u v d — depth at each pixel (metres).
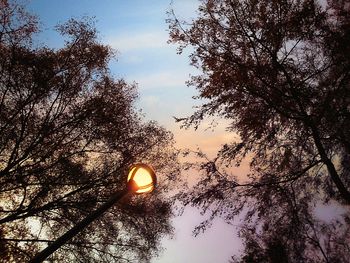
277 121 11.34
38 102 11.64
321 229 12.58
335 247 12.62
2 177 10.94
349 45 9.69
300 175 11.45
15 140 11.14
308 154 11.97
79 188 11.91
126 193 3.62
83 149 12.67
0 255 10.18
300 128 11.37
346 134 10.34
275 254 12.48
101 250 13.25
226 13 10.66
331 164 10.19
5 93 11.00
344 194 9.97
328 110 9.74
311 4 9.68
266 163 12.34
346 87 9.94
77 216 12.45
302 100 10.55
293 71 10.54
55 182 11.82
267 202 12.05
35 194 11.68
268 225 12.52
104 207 3.62
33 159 11.76
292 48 10.65
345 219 12.36
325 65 10.52
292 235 12.45
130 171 3.63
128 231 14.16
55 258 12.17
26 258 10.62
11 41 11.00
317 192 12.31
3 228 11.16
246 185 12.10
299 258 12.51
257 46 10.70
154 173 3.62
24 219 11.62
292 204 12.15
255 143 11.91
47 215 12.03
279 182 11.71
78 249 12.70
